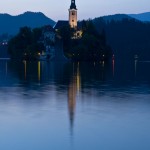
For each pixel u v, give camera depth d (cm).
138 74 11344
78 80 9062
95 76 10438
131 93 6259
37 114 4259
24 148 2973
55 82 8469
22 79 9375
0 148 2977
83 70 13575
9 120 3931
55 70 13550
